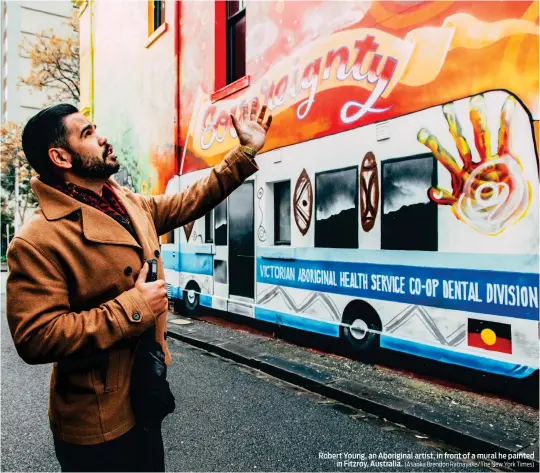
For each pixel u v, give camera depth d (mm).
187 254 8336
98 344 1253
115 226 1413
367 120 4887
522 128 3594
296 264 5895
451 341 4129
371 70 4836
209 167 7613
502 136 3717
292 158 5918
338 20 5215
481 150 3861
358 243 5027
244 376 4977
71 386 1365
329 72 5344
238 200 6965
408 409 3668
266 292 6430
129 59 10328
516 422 3357
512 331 3682
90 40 12398
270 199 6375
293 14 5867
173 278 8734
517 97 3613
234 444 3303
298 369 4820
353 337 5137
